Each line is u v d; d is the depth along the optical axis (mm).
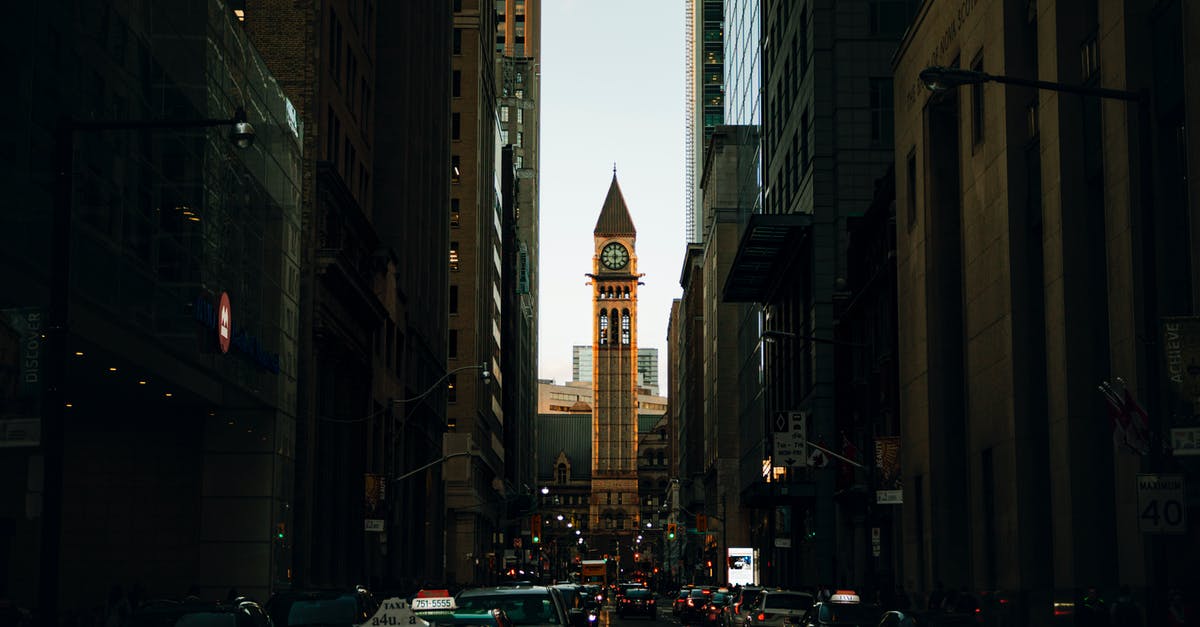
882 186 64562
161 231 41375
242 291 50250
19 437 20938
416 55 97312
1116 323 31953
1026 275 41375
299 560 59156
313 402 62062
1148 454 22406
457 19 135875
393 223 89062
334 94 68500
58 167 22203
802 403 86312
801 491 81188
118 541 50969
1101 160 35156
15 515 40781
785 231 85000
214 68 46969
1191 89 27688
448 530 126938
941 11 50500
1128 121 31250
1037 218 40688
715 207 150250
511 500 170250
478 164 134625
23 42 31375
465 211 133500
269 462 52312
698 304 186125
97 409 51531
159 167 41250
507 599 23422
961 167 48344
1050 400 37531
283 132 57625
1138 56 31391
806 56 85750
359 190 77000
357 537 72688
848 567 75062
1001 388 42688
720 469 146125
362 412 74688
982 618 41594
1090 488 35406
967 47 46844
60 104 33656
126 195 38219
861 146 81500
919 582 53562
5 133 30359
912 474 54406
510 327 180000
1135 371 30500
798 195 88812
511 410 181375
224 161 48125
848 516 75625
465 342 131625
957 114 52156
